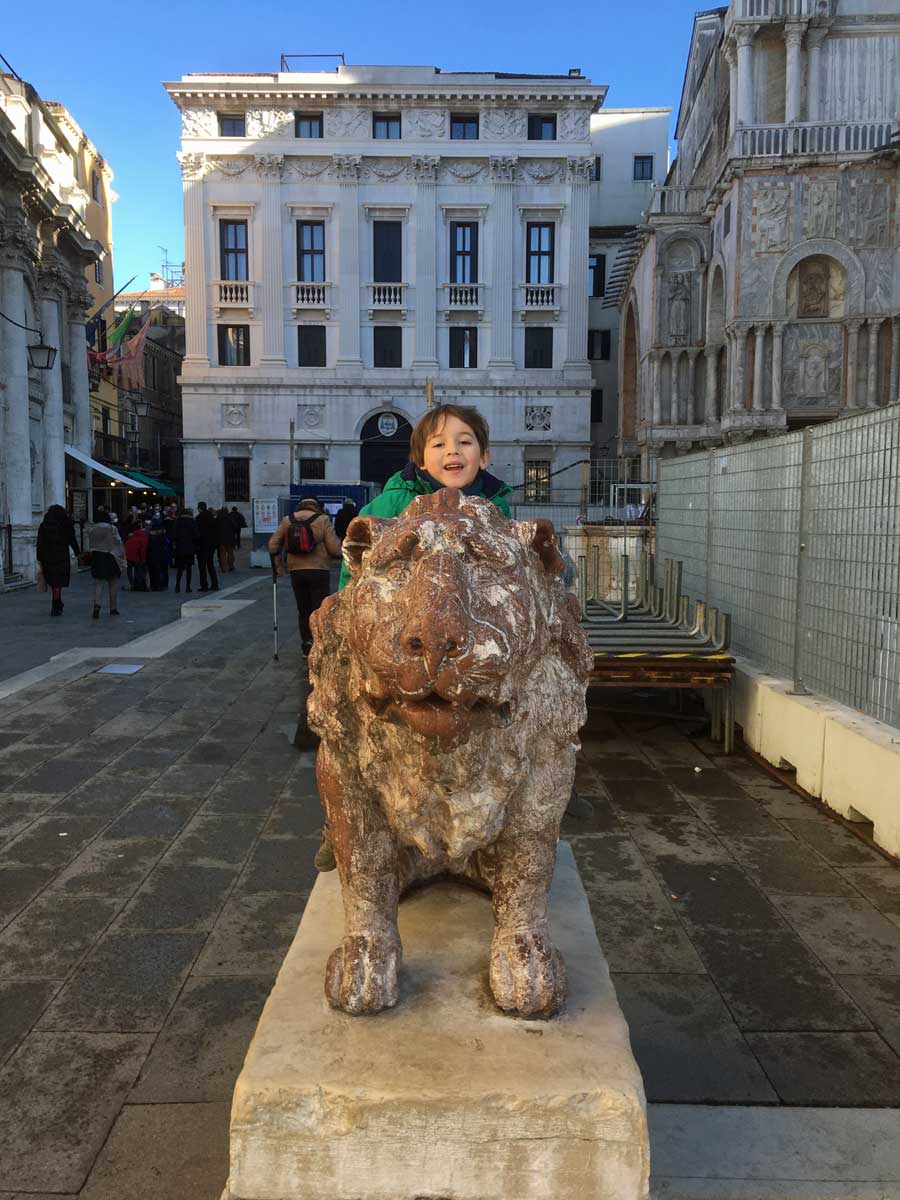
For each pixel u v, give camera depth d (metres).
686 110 32.94
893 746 4.28
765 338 23.38
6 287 18.59
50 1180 2.17
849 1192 2.11
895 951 3.32
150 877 3.97
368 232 34.19
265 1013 1.94
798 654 5.65
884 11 22.94
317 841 4.43
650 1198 2.08
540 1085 1.72
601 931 3.47
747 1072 2.57
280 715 7.06
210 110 33.44
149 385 47.41
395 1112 1.71
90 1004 2.94
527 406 34.75
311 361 34.88
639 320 30.84
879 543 4.71
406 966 2.12
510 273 34.31
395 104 33.50
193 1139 2.31
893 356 22.73
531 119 34.22
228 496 35.06
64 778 5.40
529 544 1.85
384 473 35.38
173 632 11.16
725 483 7.11
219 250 34.31
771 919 3.57
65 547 14.20
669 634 6.98
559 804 1.94
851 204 22.53
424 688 1.50
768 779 5.47
